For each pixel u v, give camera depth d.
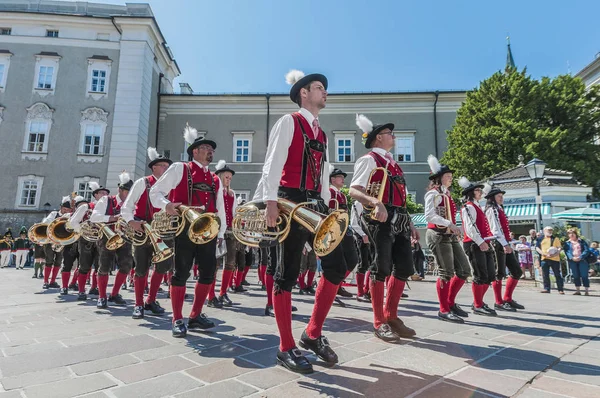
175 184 4.15
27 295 7.16
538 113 23.61
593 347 3.21
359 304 5.99
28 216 21.67
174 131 25.84
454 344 3.30
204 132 25.84
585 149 22.81
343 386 2.27
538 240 10.26
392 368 2.61
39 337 3.59
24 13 23.05
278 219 2.77
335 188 6.33
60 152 22.27
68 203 9.25
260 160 25.39
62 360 2.81
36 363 2.74
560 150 22.50
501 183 16.84
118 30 23.52
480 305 5.26
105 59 23.09
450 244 4.66
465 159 22.67
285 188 2.88
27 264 18.55
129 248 5.96
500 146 22.06
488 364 2.71
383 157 3.83
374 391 2.19
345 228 2.62
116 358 2.87
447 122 25.64
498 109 22.73
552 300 7.33
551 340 3.49
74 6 24.52
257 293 7.44
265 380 2.38
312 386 2.27
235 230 2.98
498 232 5.81
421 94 25.66
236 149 25.67
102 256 5.57
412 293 8.01
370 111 25.89
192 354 2.98
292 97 3.25
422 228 18.48
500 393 2.16
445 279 4.57
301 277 7.48
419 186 24.98
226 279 5.83
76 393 2.17
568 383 2.33
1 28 23.45
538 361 2.78
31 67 22.94
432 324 4.25
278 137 2.84
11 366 2.67
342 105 25.94
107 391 2.21
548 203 15.02
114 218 5.56
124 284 8.58
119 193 6.30
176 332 3.57
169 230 3.90
